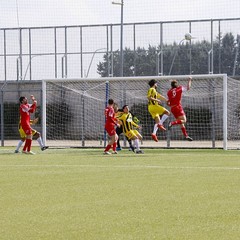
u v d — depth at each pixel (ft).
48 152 156.15
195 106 204.33
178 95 144.05
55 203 62.44
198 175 88.53
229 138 205.46
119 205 60.85
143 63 237.45
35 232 48.65
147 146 189.47
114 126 146.00
